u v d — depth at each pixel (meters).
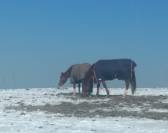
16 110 31.92
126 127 24.34
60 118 28.06
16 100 38.38
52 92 46.88
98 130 23.12
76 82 42.50
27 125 24.69
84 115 29.44
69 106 33.88
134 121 26.88
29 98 39.75
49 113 30.42
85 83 41.25
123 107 33.53
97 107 33.38
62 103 35.78
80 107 33.31
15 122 25.91
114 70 40.25
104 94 44.09
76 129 23.41
